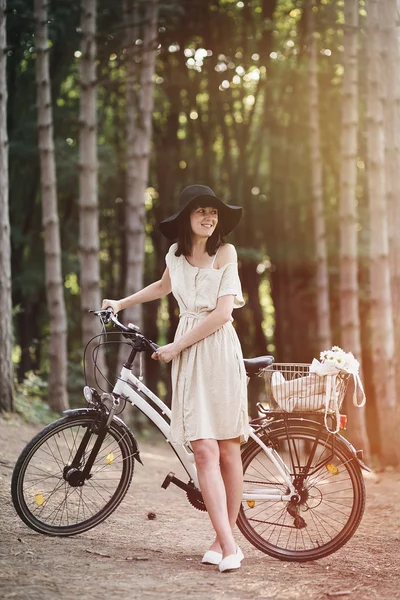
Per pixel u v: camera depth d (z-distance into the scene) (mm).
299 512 4270
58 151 14281
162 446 12227
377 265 9602
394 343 8672
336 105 16953
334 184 18219
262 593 3512
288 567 4062
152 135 18844
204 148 18797
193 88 17906
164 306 22344
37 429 8633
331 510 4309
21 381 14742
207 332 3994
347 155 11477
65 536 4422
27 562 3812
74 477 4391
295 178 18297
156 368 19422
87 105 10789
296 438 4289
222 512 3928
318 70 16219
